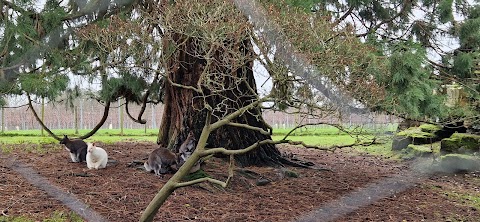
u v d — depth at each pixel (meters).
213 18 4.98
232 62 5.22
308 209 5.31
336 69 5.02
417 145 10.43
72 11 6.77
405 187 7.02
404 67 6.36
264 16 4.93
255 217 4.88
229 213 4.95
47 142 10.57
